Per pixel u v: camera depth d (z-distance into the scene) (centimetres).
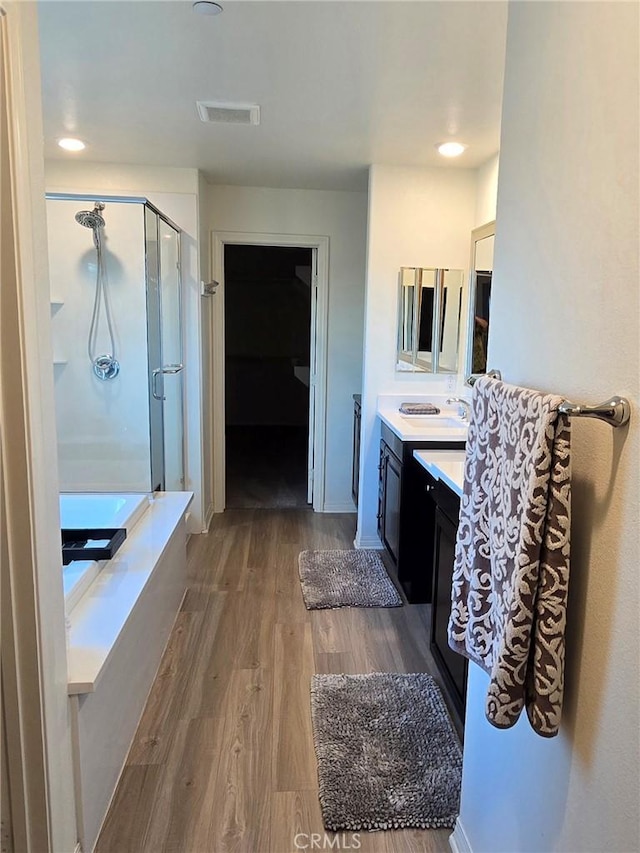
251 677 235
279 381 799
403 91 221
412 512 297
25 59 114
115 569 220
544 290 114
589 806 95
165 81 216
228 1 161
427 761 189
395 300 349
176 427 385
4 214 111
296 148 301
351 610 292
